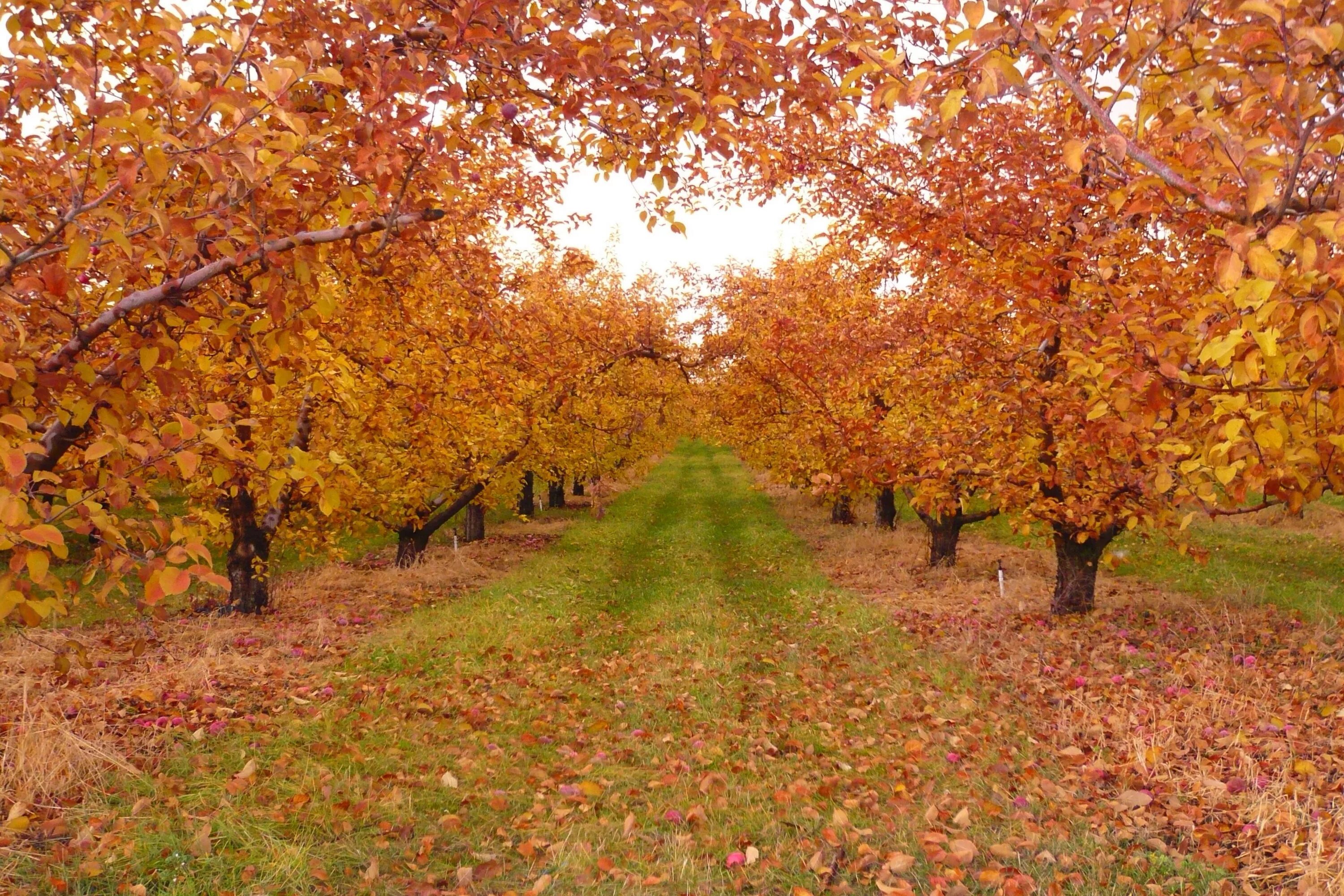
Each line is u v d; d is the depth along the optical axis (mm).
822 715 6789
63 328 2691
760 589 13430
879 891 3742
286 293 2861
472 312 6969
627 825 4500
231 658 7699
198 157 2215
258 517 11203
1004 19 2451
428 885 3781
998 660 7938
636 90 3287
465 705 6844
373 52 3143
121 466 2357
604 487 29984
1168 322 3824
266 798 4500
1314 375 2928
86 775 4438
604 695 7562
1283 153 2471
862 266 12047
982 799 4836
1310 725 5457
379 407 8336
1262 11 1945
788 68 3270
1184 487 3869
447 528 23438
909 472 9914
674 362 17797
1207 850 4035
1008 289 6672
